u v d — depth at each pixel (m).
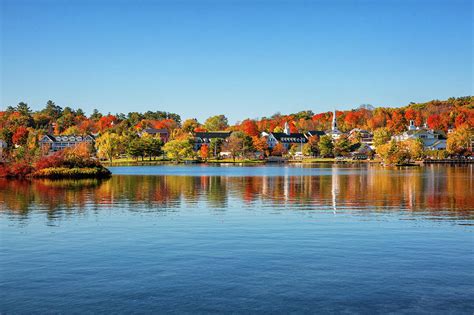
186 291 20.70
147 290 20.83
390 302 19.50
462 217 39.44
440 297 20.02
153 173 118.19
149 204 48.34
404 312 18.58
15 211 42.78
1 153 114.88
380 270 23.58
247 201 51.31
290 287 21.16
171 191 63.28
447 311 18.67
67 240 30.14
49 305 19.23
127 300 19.70
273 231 33.06
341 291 20.67
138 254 26.59
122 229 33.81
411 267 24.09
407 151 182.88
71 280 22.12
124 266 24.28
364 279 22.22
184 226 35.03
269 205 47.69
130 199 53.06
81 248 28.00
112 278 22.39
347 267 24.08
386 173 114.69
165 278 22.38
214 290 20.81
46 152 114.38
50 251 27.27
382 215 40.66
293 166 175.12
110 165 187.25
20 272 23.33
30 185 73.00
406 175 104.19
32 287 21.22
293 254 26.55
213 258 25.73
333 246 28.45
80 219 38.31
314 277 22.50
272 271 23.39
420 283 21.69
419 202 50.12
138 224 35.91
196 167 164.75
